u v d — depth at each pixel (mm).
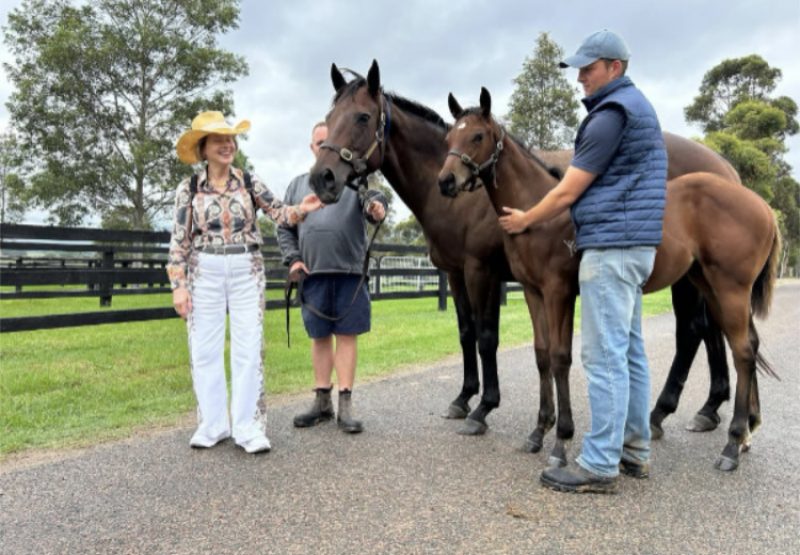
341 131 3357
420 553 2055
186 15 21266
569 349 2887
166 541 2139
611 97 2518
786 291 21172
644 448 2818
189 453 3113
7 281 5387
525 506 2471
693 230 2996
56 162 20312
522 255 2961
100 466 2908
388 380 5020
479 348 3605
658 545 2123
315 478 2771
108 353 5980
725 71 37969
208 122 3078
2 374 4840
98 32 20453
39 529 2234
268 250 9969
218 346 3234
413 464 2980
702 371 5512
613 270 2547
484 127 2979
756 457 3125
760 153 26328
